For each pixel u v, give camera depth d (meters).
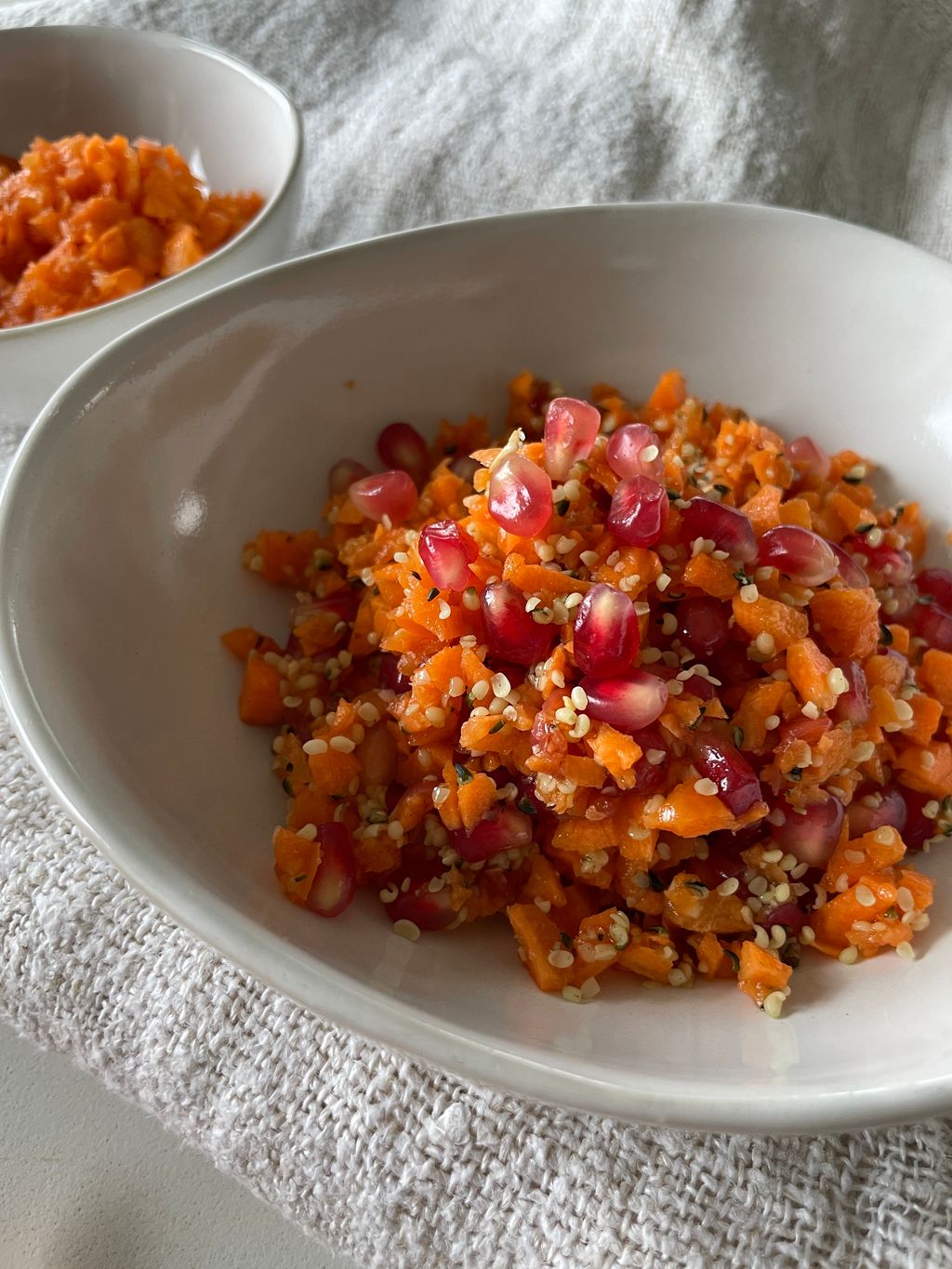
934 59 0.21
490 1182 0.11
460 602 0.11
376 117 0.22
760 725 0.11
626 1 0.21
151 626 0.12
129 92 0.21
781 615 0.11
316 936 0.10
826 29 0.21
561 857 0.11
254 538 0.13
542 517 0.11
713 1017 0.10
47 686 0.10
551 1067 0.08
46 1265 0.13
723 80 0.20
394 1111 0.11
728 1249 0.10
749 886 0.11
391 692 0.12
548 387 0.15
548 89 0.22
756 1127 0.08
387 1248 0.11
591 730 0.11
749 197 0.19
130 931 0.12
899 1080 0.08
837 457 0.14
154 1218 0.14
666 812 0.10
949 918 0.11
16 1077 0.14
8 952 0.12
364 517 0.13
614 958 0.11
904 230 0.20
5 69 0.21
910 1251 0.10
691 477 0.13
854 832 0.11
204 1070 0.12
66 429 0.11
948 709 0.12
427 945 0.11
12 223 0.18
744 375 0.15
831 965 0.11
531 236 0.14
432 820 0.11
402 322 0.14
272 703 0.12
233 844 0.10
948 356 0.14
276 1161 0.11
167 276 0.18
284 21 0.24
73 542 0.11
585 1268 0.10
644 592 0.12
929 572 0.13
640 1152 0.11
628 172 0.20
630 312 0.15
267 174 0.20
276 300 0.13
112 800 0.09
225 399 0.13
